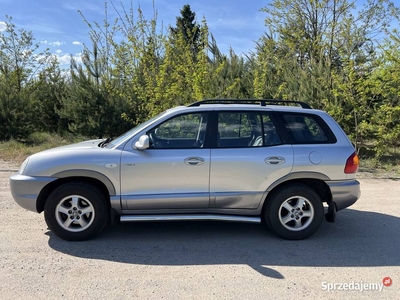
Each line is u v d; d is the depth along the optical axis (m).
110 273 3.83
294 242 4.79
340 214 6.05
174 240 4.79
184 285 3.61
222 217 4.74
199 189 4.70
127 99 13.98
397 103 10.74
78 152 4.63
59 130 16.34
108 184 4.57
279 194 4.79
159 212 4.73
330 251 4.50
